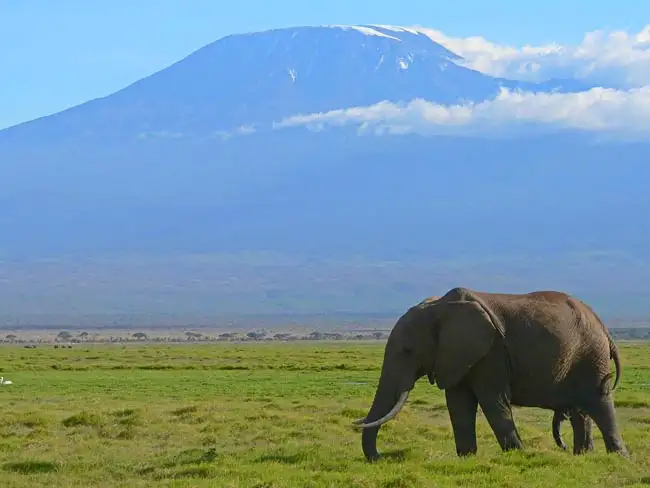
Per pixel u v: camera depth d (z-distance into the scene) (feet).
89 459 137.08
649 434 156.97
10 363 424.05
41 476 125.18
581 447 135.23
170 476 122.42
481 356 126.93
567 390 131.54
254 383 297.53
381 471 120.37
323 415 185.06
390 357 129.80
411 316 130.31
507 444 127.75
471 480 114.52
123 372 367.66
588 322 132.16
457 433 130.82
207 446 151.33
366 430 130.00
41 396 249.14
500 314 129.18
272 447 146.92
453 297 129.70
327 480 114.52
